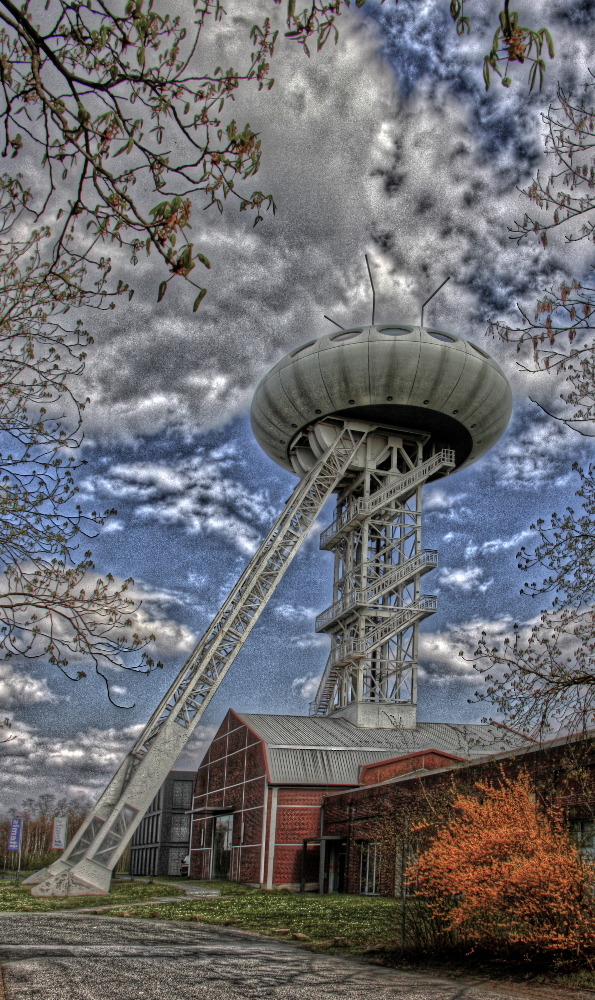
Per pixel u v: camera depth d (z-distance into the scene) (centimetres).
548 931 1566
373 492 6850
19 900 3566
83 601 1027
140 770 4544
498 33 662
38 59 683
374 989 1338
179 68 748
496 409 6469
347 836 4278
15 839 4747
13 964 1403
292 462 7094
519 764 2270
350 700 6259
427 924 1788
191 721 4834
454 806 2006
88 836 4481
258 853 4822
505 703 1494
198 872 6097
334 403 6306
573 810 1855
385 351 6066
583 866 1600
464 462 7188
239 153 755
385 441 6688
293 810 4797
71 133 738
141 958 1586
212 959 1631
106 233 793
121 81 738
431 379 6119
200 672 5009
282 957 1734
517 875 1569
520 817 1752
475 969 1611
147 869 8419
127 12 724
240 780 5391
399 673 6272
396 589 6438
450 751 5253
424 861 1780
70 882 4078
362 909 2856
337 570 6931
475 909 1672
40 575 1057
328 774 4972
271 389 6588
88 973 1338
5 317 1102
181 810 8188
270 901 3400
